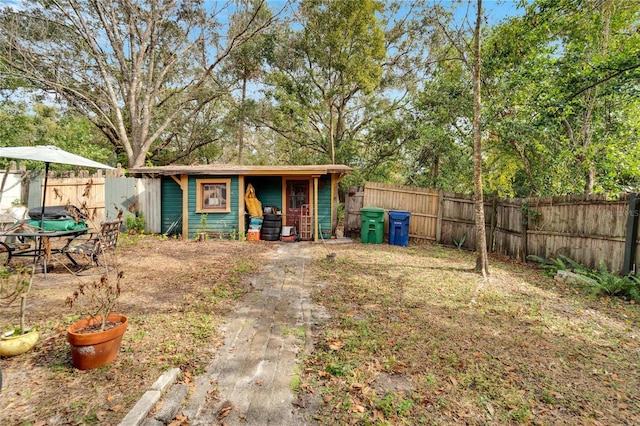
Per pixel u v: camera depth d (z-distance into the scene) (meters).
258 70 19.30
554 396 2.89
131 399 2.65
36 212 6.70
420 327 4.20
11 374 2.92
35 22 14.80
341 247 9.80
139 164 17.27
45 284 5.50
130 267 6.89
